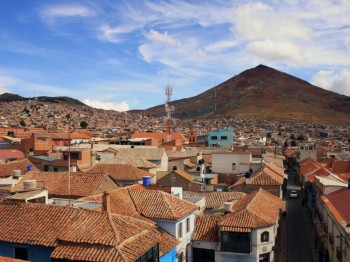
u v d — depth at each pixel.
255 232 40.28
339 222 38.78
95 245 28.23
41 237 30.09
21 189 41.81
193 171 78.00
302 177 90.44
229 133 145.75
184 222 39.12
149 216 37.22
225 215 43.31
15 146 100.06
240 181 69.12
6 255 30.59
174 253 35.72
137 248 28.75
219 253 40.59
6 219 32.44
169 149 104.06
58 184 47.56
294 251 52.31
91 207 36.84
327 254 46.12
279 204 50.41
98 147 97.12
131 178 58.12
